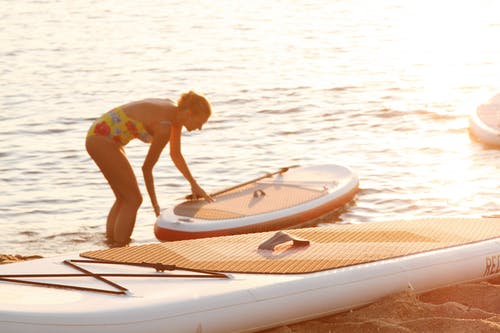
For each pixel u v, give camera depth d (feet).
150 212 35.27
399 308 17.21
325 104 63.87
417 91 69.92
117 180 28.48
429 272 18.40
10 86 75.66
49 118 59.98
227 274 17.04
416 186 38.91
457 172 41.78
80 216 35.19
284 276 16.98
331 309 17.02
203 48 103.65
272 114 60.23
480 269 19.38
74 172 43.47
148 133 27.78
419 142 49.73
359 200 36.19
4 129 55.83
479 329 15.81
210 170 43.88
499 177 40.60
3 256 26.14
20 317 14.25
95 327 14.37
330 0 168.55
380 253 18.74
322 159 46.21
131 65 89.92
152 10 155.84
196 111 27.50
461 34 114.83
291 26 128.57
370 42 108.06
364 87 72.43
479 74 79.87
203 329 15.30
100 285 16.25
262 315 16.01
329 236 20.51
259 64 89.40
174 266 17.11
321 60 92.12
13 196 38.78
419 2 161.89
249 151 48.37
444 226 21.72
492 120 50.01
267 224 29.37
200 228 28.17
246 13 148.87
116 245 29.09
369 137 51.83
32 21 136.77
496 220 22.50
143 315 14.75
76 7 161.17
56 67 88.43
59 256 18.70
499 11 143.02
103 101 68.39
